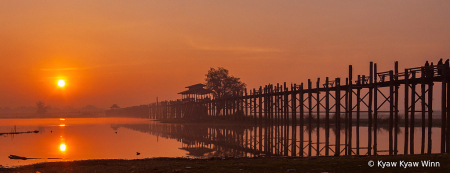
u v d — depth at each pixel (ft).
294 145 108.58
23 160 80.69
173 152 94.58
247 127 189.26
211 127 200.85
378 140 117.80
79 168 56.85
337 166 46.83
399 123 199.31
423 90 73.67
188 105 295.07
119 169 53.31
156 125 239.91
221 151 96.07
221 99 231.91
